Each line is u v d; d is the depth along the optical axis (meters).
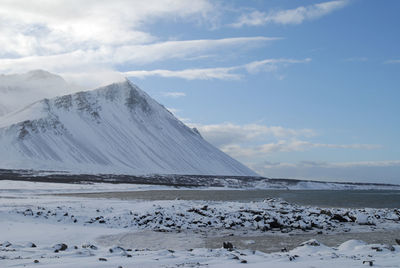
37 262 17.22
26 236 29.80
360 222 42.75
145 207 48.41
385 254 20.31
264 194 128.88
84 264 16.69
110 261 17.67
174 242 31.25
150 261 17.75
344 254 20.59
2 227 33.09
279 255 20.05
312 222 40.22
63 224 37.78
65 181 142.62
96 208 46.62
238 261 17.91
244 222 41.34
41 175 174.25
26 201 54.91
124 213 43.22
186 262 17.72
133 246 29.14
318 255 20.08
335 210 51.00
